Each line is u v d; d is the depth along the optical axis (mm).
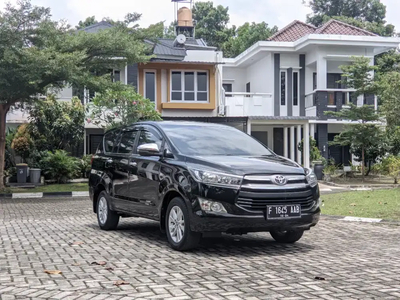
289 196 6520
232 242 7637
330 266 5879
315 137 26797
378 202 12422
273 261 6176
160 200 7191
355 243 7547
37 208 13586
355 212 10961
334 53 26000
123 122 19906
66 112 23141
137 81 25641
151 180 7445
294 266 5879
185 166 6773
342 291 4758
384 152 23156
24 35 16625
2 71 15703
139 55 19500
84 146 24297
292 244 7457
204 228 6363
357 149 23469
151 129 8156
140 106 20125
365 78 21156
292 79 27281
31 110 22406
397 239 7914
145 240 7855
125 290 4801
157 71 25922
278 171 6625
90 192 9617
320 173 22156
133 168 8023
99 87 18172
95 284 5039
